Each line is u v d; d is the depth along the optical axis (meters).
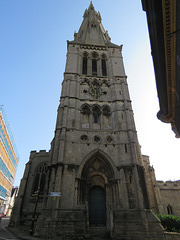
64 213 23.00
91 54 45.78
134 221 22.66
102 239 22.00
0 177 64.88
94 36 53.03
